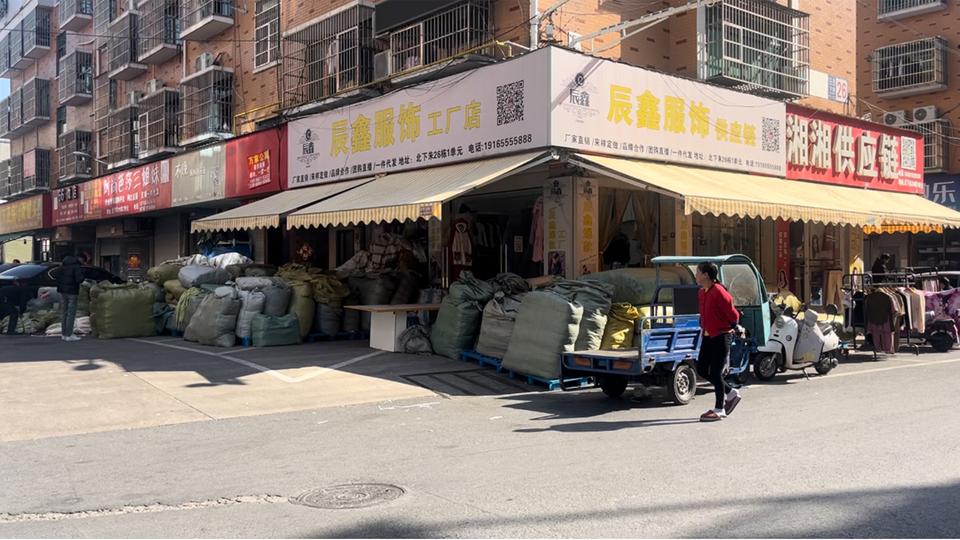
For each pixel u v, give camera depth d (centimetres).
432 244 1569
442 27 1546
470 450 666
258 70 2142
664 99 1362
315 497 531
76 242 3228
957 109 2545
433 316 1366
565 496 519
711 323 792
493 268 1508
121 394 940
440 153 1387
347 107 1620
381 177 1519
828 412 822
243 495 540
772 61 1728
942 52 2555
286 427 777
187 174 2175
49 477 595
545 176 1340
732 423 770
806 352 1088
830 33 1964
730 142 1495
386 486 556
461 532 451
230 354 1273
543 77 1184
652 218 1470
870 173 1872
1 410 848
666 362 871
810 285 1839
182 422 802
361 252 1673
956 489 524
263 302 1402
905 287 1367
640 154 1317
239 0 2252
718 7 1600
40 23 3678
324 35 1850
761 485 539
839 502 496
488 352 1134
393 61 1641
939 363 1268
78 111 3409
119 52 2880
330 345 1395
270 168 1850
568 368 942
